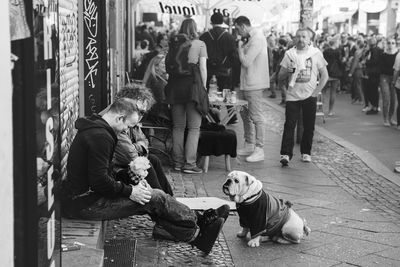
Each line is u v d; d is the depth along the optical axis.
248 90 10.45
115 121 5.20
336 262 5.62
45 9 2.31
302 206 7.65
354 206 7.73
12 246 1.93
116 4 10.63
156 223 5.93
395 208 7.73
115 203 5.18
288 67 10.23
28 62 2.08
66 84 6.09
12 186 1.92
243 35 10.40
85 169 5.07
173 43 9.09
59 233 2.72
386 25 33.97
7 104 1.84
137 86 6.35
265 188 8.59
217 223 5.50
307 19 14.52
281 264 5.53
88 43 7.76
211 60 13.00
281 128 14.62
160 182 6.42
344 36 28.09
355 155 11.35
